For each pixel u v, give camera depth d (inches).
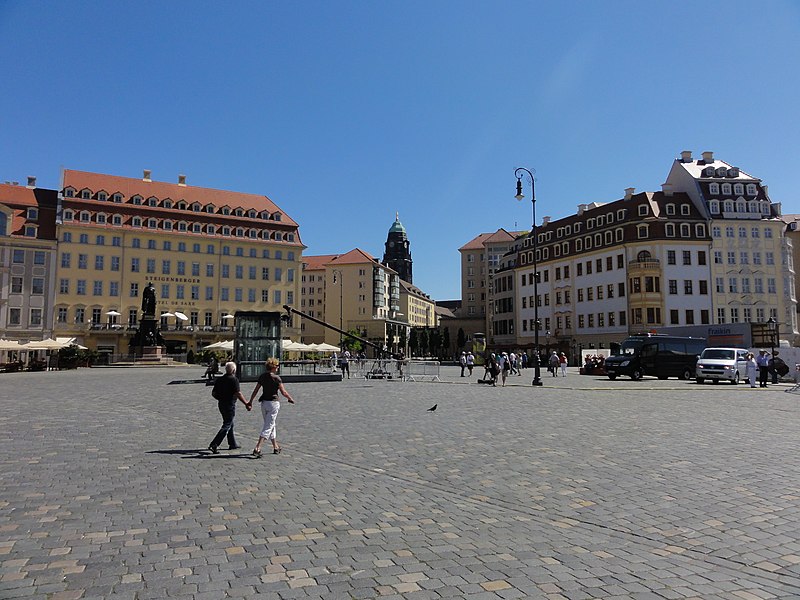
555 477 356.5
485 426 592.4
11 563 211.0
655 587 193.0
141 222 3486.7
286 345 2402.8
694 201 3009.4
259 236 3823.8
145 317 2598.4
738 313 2896.2
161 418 657.6
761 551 227.8
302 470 377.7
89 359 2655.0
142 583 194.1
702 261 2898.6
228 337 3587.6
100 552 223.0
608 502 299.4
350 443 486.0
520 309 3705.7
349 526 258.4
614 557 221.0
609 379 1595.7
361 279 5610.2
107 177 3612.2
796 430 559.2
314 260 6437.0
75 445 469.7
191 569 206.5
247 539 239.6
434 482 344.8
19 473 361.7
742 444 475.8
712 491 320.5
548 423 616.4
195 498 305.1
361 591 188.7
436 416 685.3
